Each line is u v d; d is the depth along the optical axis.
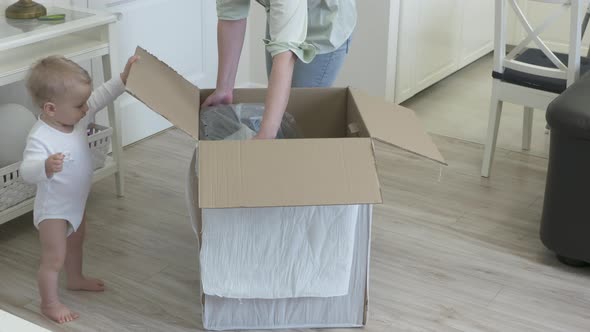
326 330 2.21
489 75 4.50
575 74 2.87
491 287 2.44
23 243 2.64
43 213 2.14
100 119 3.27
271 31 2.07
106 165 2.89
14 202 2.58
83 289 2.38
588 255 2.47
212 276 2.05
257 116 2.32
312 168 1.88
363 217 2.06
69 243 2.29
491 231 2.78
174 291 2.40
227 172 1.85
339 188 1.85
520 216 2.89
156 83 2.06
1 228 2.73
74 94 2.09
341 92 2.37
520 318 2.29
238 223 1.99
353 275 2.14
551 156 2.48
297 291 2.09
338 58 2.40
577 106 2.39
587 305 2.36
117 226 2.76
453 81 4.40
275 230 2.01
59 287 2.39
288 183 1.84
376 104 2.26
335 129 2.42
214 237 2.00
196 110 2.14
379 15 3.64
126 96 3.38
